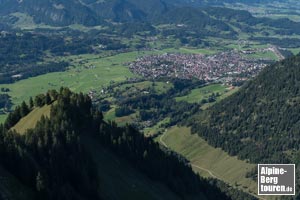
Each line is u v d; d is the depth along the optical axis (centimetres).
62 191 15788
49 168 16462
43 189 15212
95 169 18200
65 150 17750
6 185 14738
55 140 17438
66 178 16938
